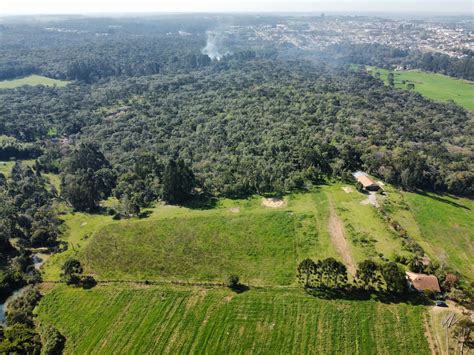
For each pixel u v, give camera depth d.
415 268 81.50
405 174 122.69
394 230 98.00
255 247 93.69
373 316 70.81
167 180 117.69
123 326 72.56
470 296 73.69
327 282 78.94
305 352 65.06
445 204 116.94
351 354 64.12
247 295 78.38
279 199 116.38
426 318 69.69
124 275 86.56
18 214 112.62
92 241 99.19
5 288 84.00
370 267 76.62
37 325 74.81
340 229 98.50
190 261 89.94
